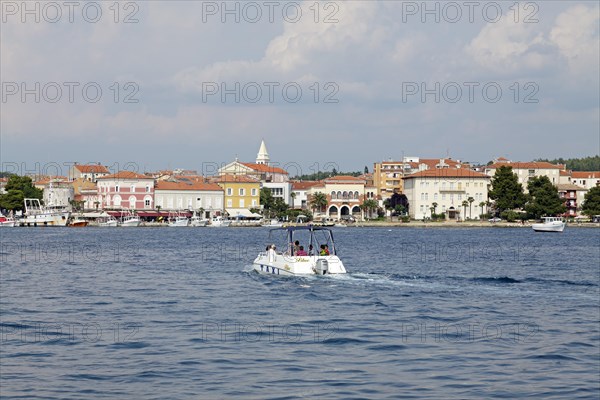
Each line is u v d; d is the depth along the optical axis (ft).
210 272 374.22
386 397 146.20
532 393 148.97
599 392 149.59
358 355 178.50
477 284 313.73
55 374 160.97
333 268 319.47
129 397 146.20
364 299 266.36
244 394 147.95
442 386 153.17
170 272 378.32
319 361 172.45
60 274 374.02
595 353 181.27
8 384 154.10
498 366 168.55
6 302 267.18
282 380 157.07
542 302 263.90
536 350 184.14
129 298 276.00
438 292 286.25
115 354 178.50
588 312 242.37
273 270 336.70
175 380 156.87
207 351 181.78
